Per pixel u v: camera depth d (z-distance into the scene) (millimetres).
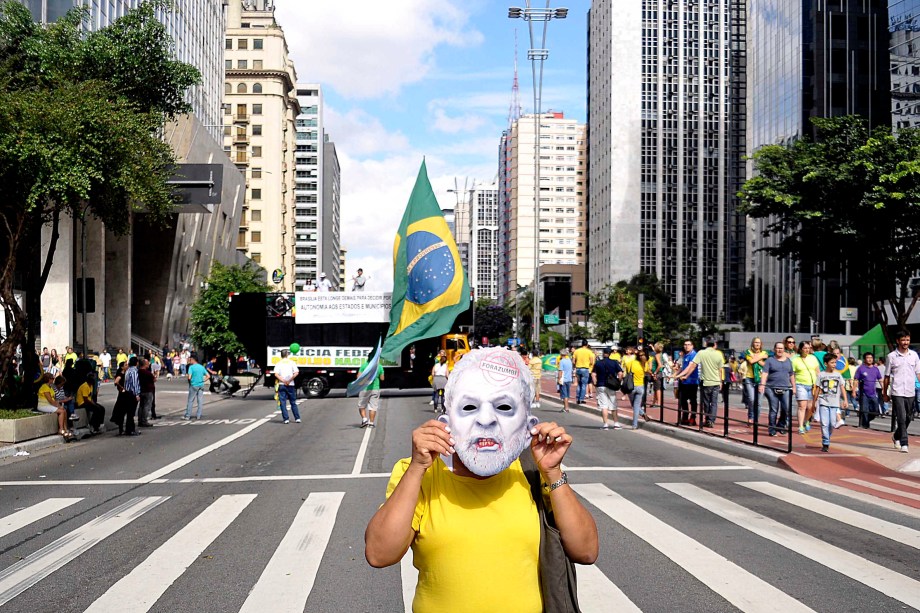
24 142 16641
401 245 25469
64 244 42406
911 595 6152
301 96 184000
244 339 33969
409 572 6961
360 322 33969
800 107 79250
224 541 8102
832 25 76375
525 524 2865
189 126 61281
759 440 16031
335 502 10188
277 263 110438
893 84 63594
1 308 36094
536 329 49625
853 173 28469
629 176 141125
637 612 5758
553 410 27172
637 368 20031
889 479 11844
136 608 5973
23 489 11484
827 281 77812
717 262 143000
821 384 14195
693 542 7902
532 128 196000
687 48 144125
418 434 2799
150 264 65562
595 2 156875
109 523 9031
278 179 111062
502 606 2805
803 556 7344
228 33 110750
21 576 6859
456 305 25219
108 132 17703
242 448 16500
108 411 26281
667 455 14812
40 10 38562
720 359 18484
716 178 144000
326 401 31922
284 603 6074
